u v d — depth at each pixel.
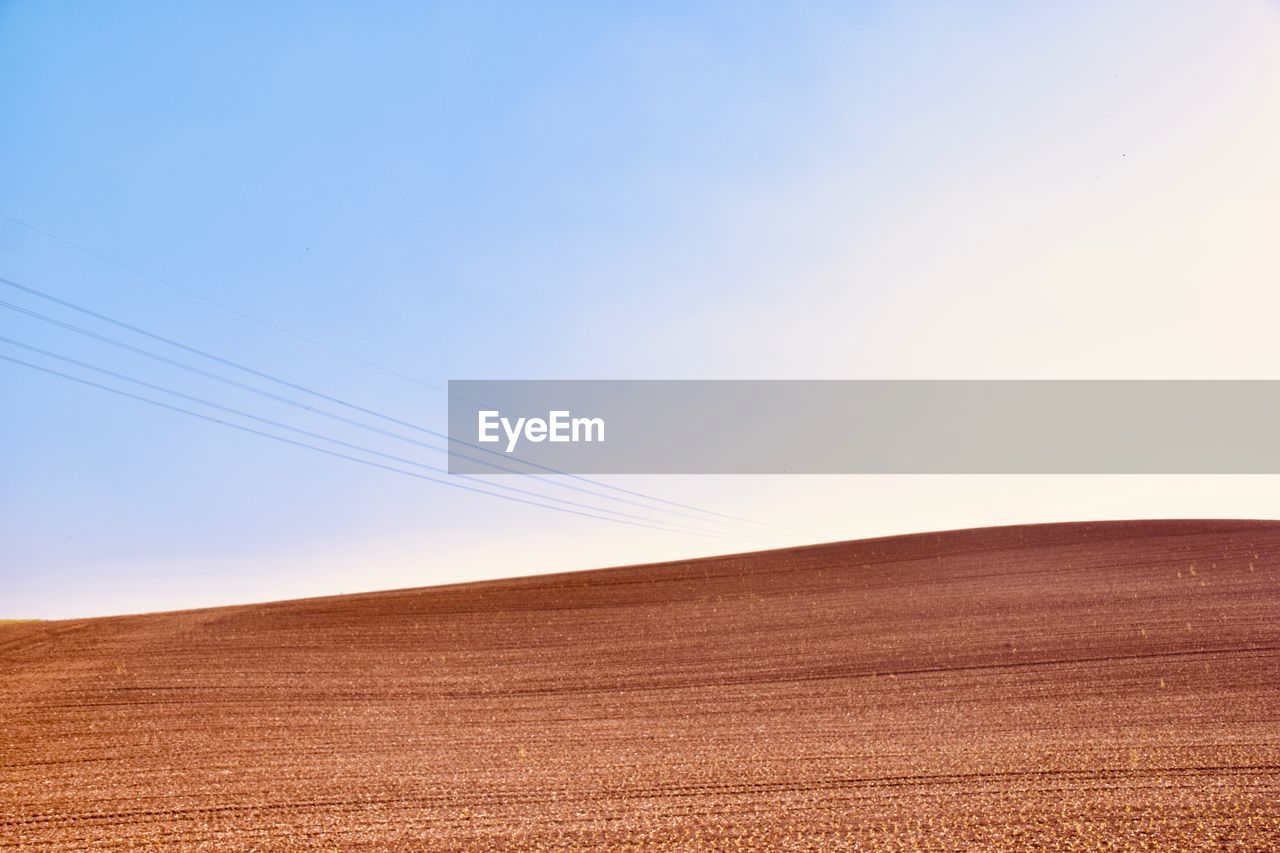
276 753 16.53
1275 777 12.34
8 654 26.52
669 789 13.25
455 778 14.41
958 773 13.52
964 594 32.56
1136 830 10.26
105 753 16.56
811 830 10.88
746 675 23.70
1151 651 22.98
